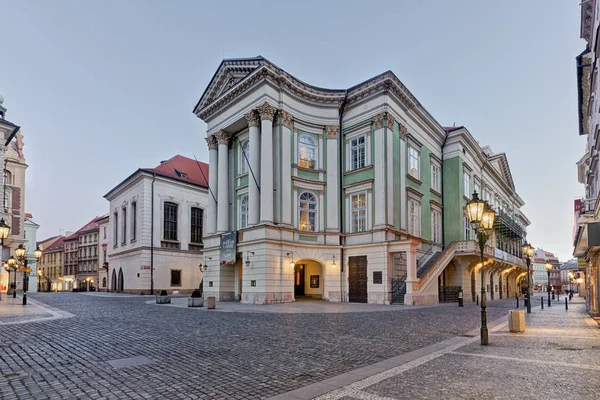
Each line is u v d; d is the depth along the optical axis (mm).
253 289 25484
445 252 29531
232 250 27469
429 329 13359
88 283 69688
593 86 19828
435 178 35062
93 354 8898
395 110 28766
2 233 21250
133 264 42969
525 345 10305
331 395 6055
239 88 28422
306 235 27781
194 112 33438
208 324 14273
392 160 27766
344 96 29703
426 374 7258
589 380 6797
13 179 47625
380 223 26625
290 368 7691
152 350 9367
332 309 20922
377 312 19375
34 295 38688
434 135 34938
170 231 43969
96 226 70500
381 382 6738
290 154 27828
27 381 6781
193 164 50531
